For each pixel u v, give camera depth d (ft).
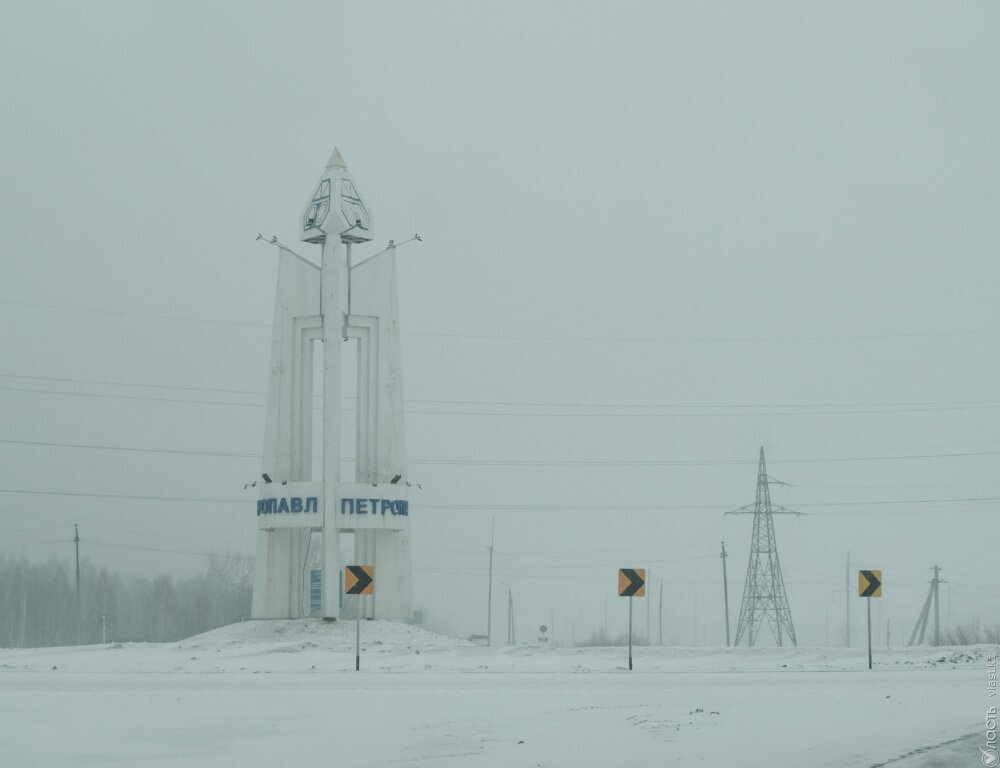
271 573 296.30
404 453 301.43
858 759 80.53
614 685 148.97
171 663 217.77
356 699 127.13
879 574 188.65
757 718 105.70
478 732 96.78
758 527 383.86
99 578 506.07
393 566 298.35
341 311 297.74
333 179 300.20
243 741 92.79
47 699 128.88
